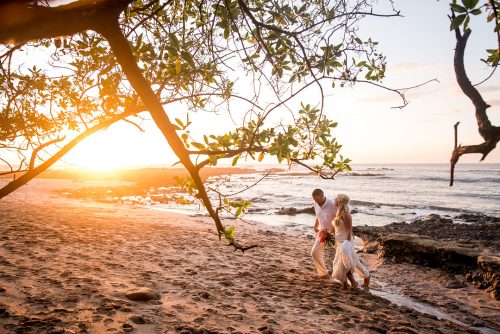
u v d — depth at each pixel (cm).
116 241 938
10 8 94
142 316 422
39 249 737
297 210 2541
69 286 508
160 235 1136
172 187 5156
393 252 1048
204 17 267
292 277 757
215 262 822
